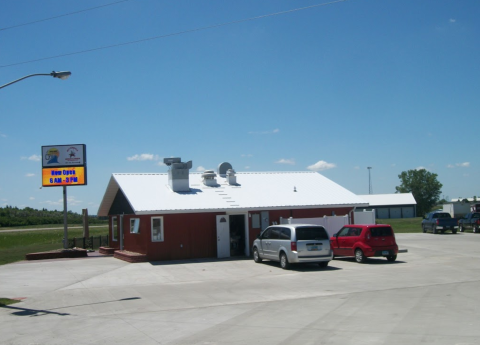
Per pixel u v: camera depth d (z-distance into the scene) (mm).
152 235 24125
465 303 11344
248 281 16672
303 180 31844
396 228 53531
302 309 11242
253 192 28406
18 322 11164
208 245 25062
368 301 11984
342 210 28156
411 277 16469
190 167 27594
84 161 28000
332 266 20500
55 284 17297
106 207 32406
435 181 93688
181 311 11703
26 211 113312
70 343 8938
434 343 7812
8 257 29938
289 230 19688
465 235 39281
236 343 8328
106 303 13297
